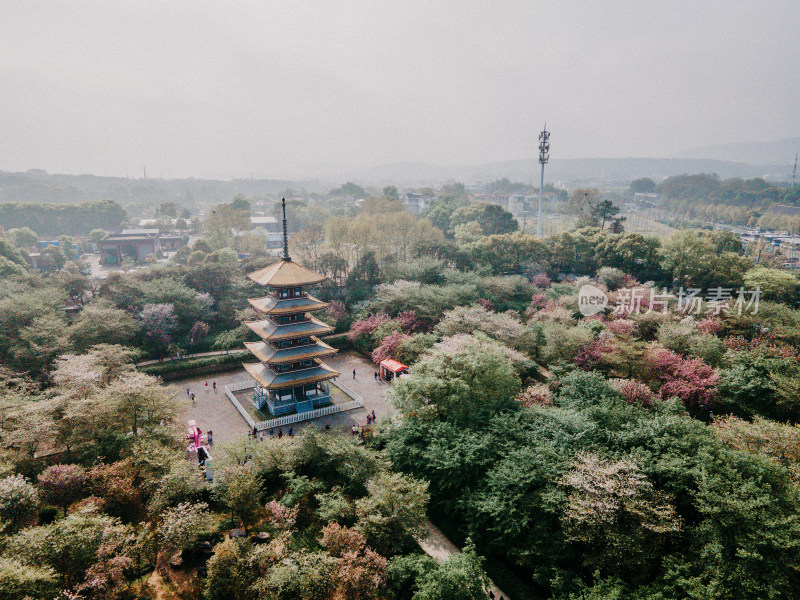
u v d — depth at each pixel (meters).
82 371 54.50
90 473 41.31
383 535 35.78
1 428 45.44
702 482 34.28
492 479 39.88
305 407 62.62
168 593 33.56
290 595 32.34
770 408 53.16
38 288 92.69
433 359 55.31
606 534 32.94
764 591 28.17
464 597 30.08
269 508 39.81
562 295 90.94
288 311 60.28
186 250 144.50
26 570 28.03
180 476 39.38
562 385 60.09
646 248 106.44
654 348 63.22
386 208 185.00
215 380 75.56
